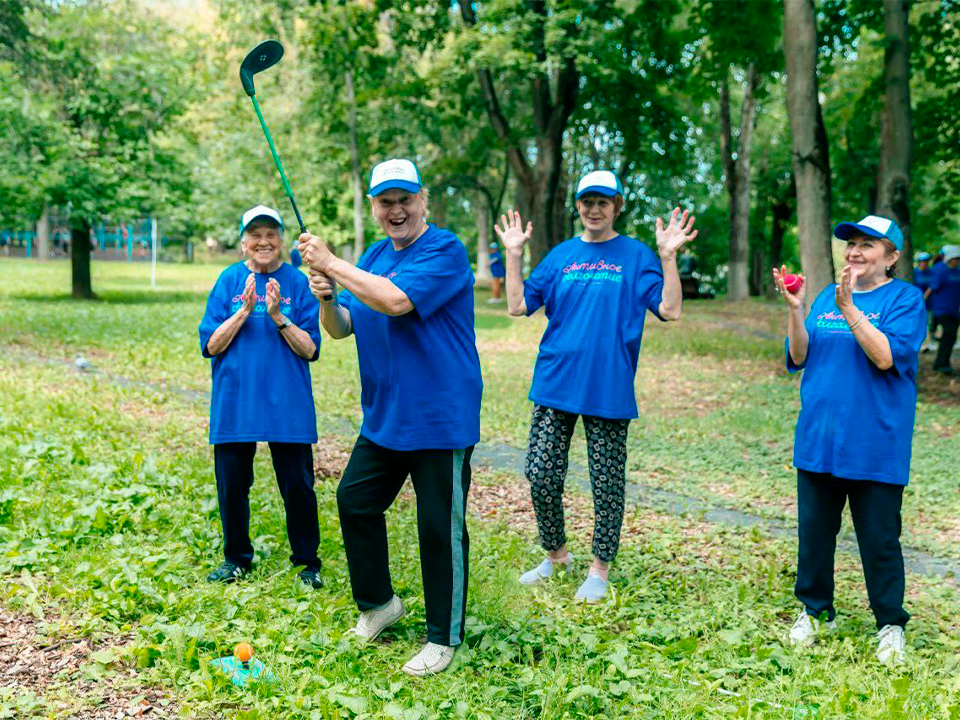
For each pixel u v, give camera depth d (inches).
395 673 138.7
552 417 187.2
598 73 800.3
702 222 1590.8
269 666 132.4
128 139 884.6
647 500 265.9
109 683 127.2
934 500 271.9
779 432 372.2
